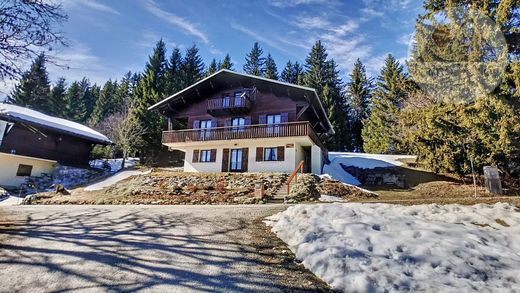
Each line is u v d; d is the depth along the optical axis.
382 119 30.70
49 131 22.75
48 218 7.71
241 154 20.38
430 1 13.94
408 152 25.05
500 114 10.89
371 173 20.62
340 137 35.62
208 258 4.35
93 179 22.50
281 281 3.56
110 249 4.79
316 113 21.66
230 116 21.92
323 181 14.55
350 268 3.67
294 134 18.45
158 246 4.94
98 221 7.14
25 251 4.70
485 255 4.02
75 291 3.26
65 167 22.78
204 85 22.31
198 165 21.41
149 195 14.34
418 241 4.40
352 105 41.34
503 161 14.22
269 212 7.92
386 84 33.19
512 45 10.64
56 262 4.19
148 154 30.98
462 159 15.95
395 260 3.89
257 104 21.20
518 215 5.73
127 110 32.62
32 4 5.37
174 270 3.88
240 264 4.11
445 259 3.86
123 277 3.65
